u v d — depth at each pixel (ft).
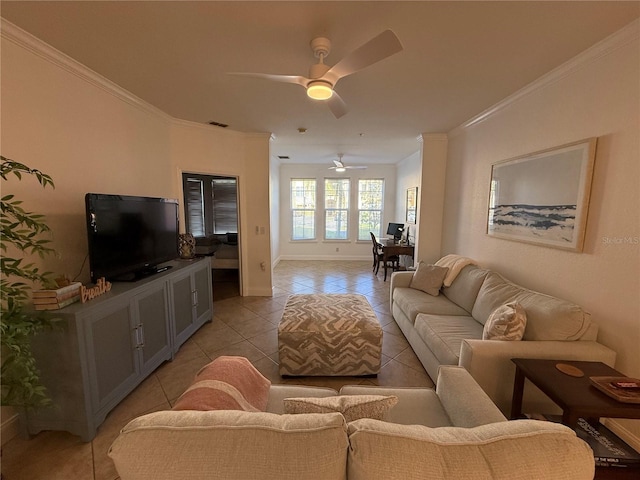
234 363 4.74
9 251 5.98
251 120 12.12
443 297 10.87
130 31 5.91
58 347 5.67
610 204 6.14
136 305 7.35
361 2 5.03
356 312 8.77
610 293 6.14
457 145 13.32
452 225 13.80
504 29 5.74
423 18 5.42
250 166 14.80
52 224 6.91
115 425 6.37
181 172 12.55
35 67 6.40
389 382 8.04
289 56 6.87
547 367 5.46
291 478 2.26
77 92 7.53
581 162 6.72
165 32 5.94
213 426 2.51
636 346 5.64
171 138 12.14
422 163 14.51
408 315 10.00
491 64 7.18
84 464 5.38
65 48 6.55
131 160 9.77
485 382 6.11
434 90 8.82
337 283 18.40
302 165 24.95
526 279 8.75
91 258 6.77
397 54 6.70
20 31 5.83
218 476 2.26
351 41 6.22
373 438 2.44
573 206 6.95
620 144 5.92
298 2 5.02
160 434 2.41
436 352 7.56
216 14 5.36
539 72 7.59
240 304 14.20
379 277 19.97
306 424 2.56
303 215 25.46
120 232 7.66
